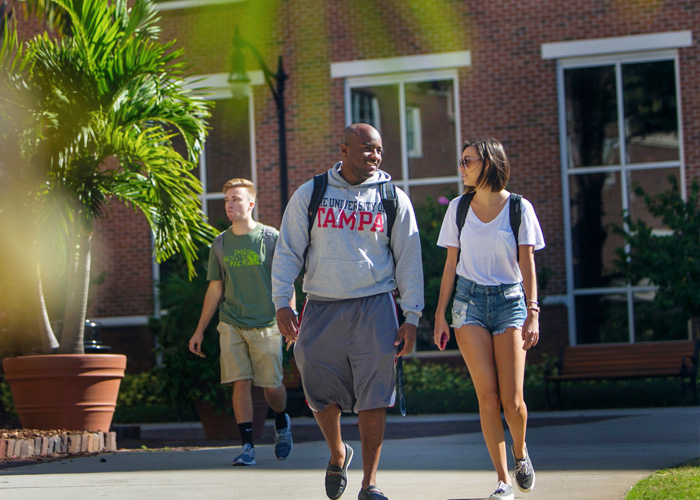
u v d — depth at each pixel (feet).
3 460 41.06
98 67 51.24
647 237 82.02
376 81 98.27
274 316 39.93
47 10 67.82
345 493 28.89
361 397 25.27
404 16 97.35
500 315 26.73
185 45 100.99
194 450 46.24
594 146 94.17
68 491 30.27
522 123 94.63
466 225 27.14
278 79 80.69
